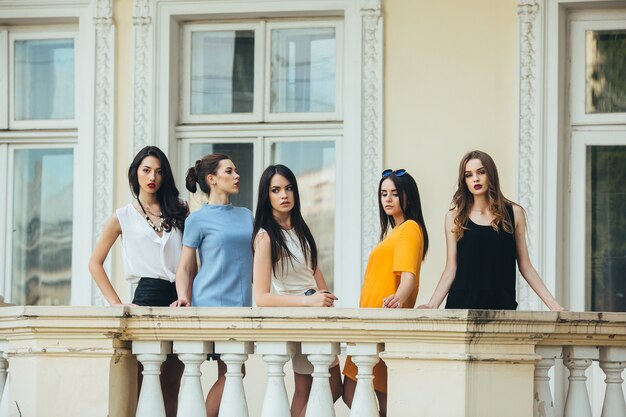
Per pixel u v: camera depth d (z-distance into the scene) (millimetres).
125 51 13250
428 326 8086
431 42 12758
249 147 13203
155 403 8547
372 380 8344
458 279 9219
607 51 12633
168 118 13133
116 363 8594
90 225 13219
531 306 12266
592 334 8562
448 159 12656
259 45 13250
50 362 8570
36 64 13625
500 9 12641
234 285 9180
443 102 12695
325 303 8586
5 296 13508
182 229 9641
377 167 12758
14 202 13586
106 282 9641
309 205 12984
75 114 13492
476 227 9211
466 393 8039
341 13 13055
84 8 13328
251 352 8562
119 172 13203
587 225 12570
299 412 8820
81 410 8516
